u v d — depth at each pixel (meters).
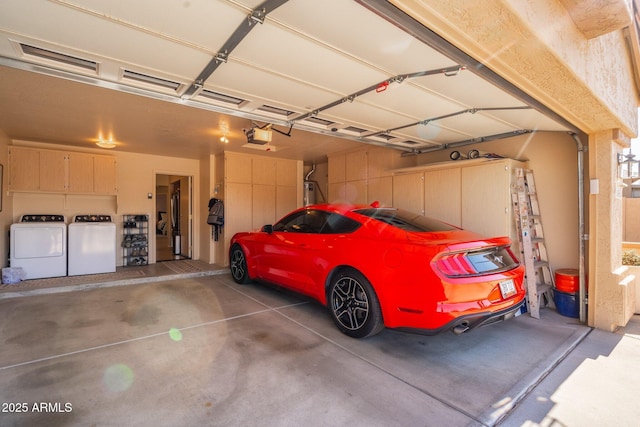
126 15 1.81
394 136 4.71
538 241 4.10
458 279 2.50
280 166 7.65
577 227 4.05
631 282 3.65
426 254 2.57
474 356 2.77
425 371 2.50
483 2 1.42
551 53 1.85
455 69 2.41
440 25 1.59
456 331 2.49
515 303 2.79
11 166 5.61
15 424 1.83
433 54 2.23
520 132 4.31
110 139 5.68
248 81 2.75
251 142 4.65
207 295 4.63
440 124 4.02
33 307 4.05
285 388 2.24
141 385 2.26
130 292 4.80
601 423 1.92
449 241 2.70
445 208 4.83
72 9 1.75
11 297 4.49
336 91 2.96
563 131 4.08
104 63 2.41
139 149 6.61
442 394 2.19
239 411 1.99
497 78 2.26
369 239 3.09
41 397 2.11
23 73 2.89
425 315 2.53
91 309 3.97
